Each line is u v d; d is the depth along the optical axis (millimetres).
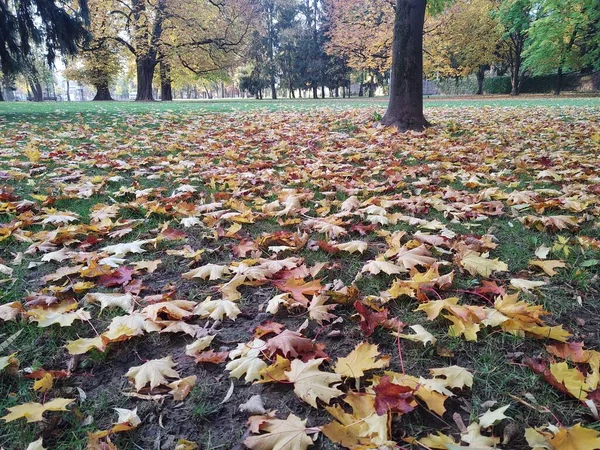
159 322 1716
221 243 2645
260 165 4824
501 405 1324
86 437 1218
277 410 1322
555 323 1756
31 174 4406
